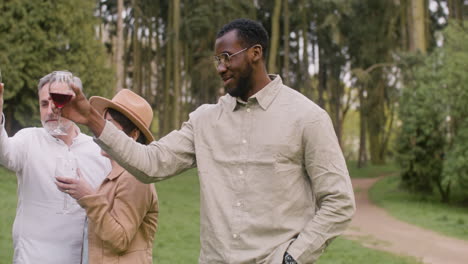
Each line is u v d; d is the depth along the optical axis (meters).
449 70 17.58
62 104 2.16
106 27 33.72
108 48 32.41
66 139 2.96
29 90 15.98
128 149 2.31
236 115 2.43
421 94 19.06
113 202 2.70
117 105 2.79
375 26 32.00
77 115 2.20
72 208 2.87
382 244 10.99
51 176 2.88
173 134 2.56
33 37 15.52
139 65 34.50
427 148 19.56
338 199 2.33
